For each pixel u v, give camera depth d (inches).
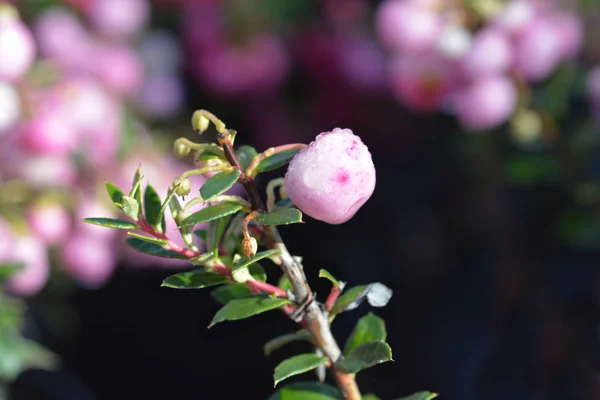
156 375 21.6
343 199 8.3
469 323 19.0
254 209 8.4
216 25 21.0
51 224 15.1
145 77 20.1
